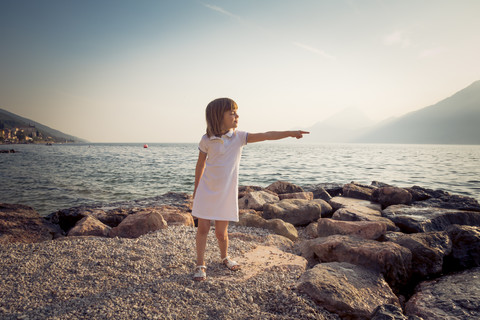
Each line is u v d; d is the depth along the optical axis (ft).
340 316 7.01
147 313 6.18
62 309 6.39
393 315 6.08
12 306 6.57
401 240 11.25
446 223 16.43
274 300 7.26
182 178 57.57
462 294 7.84
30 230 16.03
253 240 13.24
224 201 8.64
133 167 82.53
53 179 55.36
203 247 8.73
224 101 8.70
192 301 6.84
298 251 12.64
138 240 11.54
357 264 9.66
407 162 104.63
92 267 8.83
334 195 28.40
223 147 8.67
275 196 22.45
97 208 22.11
